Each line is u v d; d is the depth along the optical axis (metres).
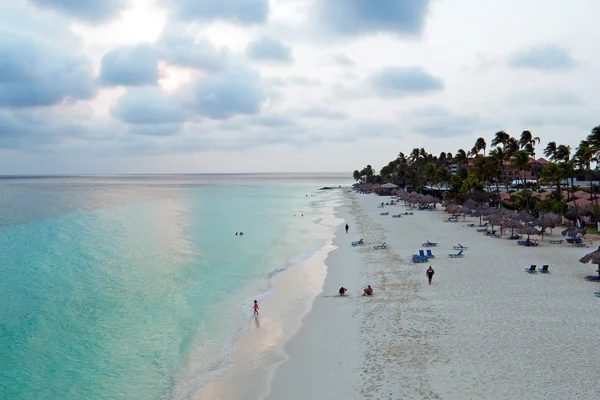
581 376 15.38
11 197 138.38
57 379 18.20
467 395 14.52
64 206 103.94
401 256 37.28
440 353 17.77
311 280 32.47
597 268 30.22
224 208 99.75
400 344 18.97
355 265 35.53
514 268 30.81
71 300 28.69
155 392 16.98
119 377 18.30
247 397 16.12
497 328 19.98
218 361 19.48
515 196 62.31
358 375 16.62
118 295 29.78
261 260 40.84
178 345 21.39
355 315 23.31
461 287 26.72
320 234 56.62
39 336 22.72
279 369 18.00
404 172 133.25
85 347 21.31
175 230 62.00
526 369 16.05
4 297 29.36
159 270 37.00
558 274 28.86
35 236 56.19
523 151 60.09
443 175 99.50
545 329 19.64
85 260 41.25
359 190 165.12
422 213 73.56
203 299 28.75
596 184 72.25
